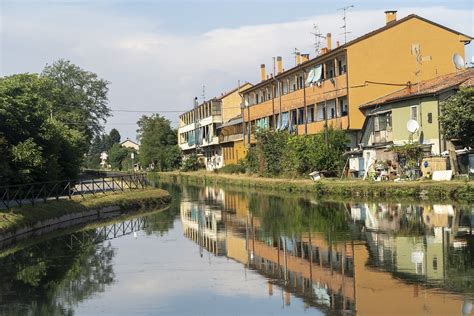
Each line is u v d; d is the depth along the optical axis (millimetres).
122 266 19672
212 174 85562
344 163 51938
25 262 20812
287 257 19922
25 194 33031
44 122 37594
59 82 88125
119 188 46875
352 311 12914
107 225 31500
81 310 14211
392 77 53594
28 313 14039
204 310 13812
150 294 15594
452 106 39156
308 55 75812
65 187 37375
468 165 40719
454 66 54438
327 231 25031
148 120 123562
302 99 64312
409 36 53844
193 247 23312
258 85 79000
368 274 16344
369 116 51625
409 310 12711
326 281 15883
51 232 28797
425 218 27078
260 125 78625
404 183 38781
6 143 32312
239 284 16297
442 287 14492
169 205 43562
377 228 24938
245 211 36281
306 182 49906
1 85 36281
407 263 17406
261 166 65375
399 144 47156
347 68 52969
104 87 91438
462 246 19672
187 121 127250
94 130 91062
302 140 55406
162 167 118562
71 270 19234
